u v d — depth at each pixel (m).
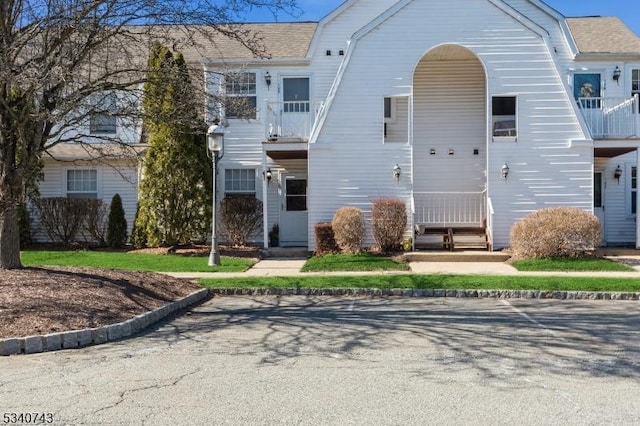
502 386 6.20
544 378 6.50
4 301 8.87
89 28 10.21
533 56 18.27
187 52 21.25
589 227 16.27
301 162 20.95
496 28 18.36
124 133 19.20
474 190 19.81
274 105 20.55
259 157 20.98
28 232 19.59
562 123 18.20
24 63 10.12
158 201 18.38
